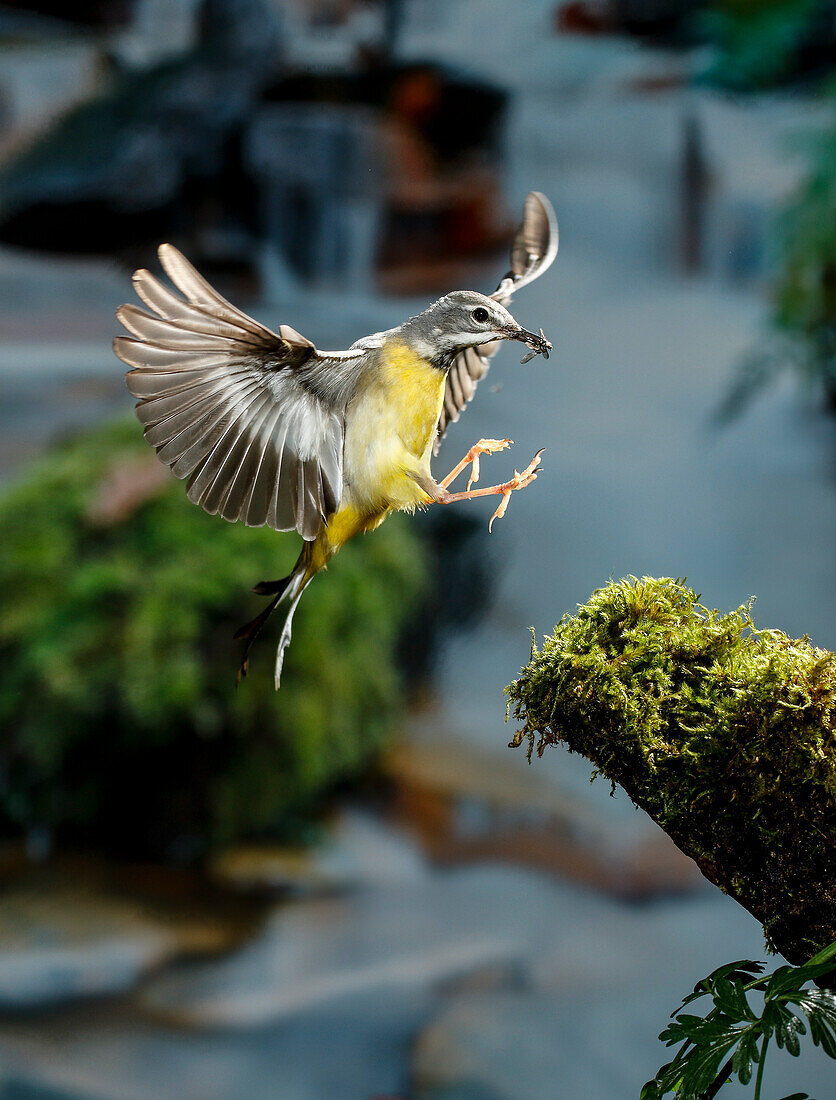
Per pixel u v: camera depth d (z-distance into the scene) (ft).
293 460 7.70
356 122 54.29
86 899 24.54
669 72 54.60
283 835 27.14
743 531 39.32
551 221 9.60
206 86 53.83
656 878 27.09
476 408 45.91
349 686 27.86
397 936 24.61
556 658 7.75
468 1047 21.84
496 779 30.22
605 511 40.42
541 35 57.21
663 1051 21.84
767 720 7.00
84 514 27.68
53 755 25.88
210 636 26.35
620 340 48.52
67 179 51.98
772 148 51.29
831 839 6.89
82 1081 20.02
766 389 45.70
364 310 53.26
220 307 6.71
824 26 48.60
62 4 59.62
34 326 49.34
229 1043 21.34
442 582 36.76
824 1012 6.21
